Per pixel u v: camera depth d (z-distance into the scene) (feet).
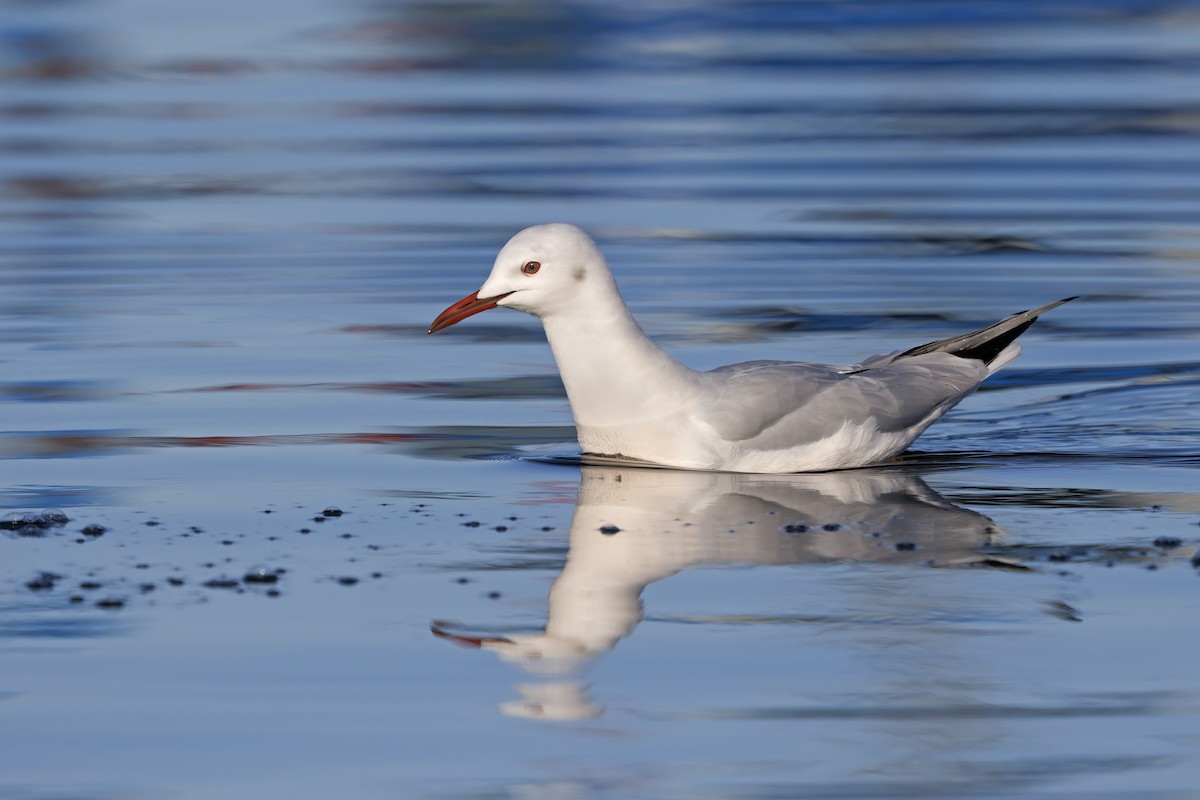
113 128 100.94
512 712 27.48
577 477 42.14
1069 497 40.06
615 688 28.40
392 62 125.59
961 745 26.11
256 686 28.55
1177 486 41.01
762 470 42.91
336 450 44.62
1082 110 102.37
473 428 47.11
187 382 51.44
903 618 31.45
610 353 43.27
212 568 34.71
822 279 64.34
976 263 66.85
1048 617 31.32
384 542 36.55
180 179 84.94
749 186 81.92
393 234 72.23
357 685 28.60
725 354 53.72
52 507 39.14
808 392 43.37
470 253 68.59
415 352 55.52
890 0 152.76
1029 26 138.51
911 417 44.21
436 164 88.22
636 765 25.62
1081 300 61.52
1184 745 26.05
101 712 27.58
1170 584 33.09
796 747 26.17
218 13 149.18
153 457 43.75
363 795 24.72
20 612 32.04
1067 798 24.54
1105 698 27.76
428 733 26.78
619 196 79.66
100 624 31.40
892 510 38.99
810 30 137.80
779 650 29.91
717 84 114.62
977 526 37.50
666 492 40.75
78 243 71.20
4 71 122.83
